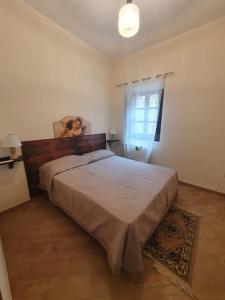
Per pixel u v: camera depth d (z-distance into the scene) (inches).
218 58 88.2
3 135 74.9
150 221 53.3
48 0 72.5
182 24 89.1
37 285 44.7
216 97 92.0
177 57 102.7
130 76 129.3
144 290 43.5
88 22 88.0
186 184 112.3
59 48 93.7
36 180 91.9
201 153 103.0
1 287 27.3
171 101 110.3
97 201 55.2
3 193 78.3
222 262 51.6
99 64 125.1
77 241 60.9
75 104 110.2
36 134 89.2
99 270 49.2
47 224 70.7
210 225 69.2
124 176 79.0
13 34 72.8
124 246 43.8
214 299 41.3
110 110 145.3
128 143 138.8
